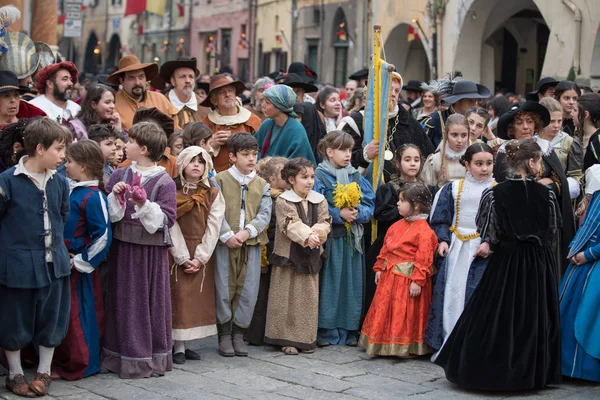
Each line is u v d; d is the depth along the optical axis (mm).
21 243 6957
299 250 8633
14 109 8469
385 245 8773
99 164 7637
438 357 7852
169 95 10883
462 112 11211
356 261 9164
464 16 25062
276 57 42250
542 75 21281
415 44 31812
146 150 7801
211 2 50781
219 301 8453
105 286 8266
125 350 7652
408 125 9945
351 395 7344
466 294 8367
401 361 8547
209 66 51125
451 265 8492
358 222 9133
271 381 7684
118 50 64750
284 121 9742
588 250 7961
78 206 7516
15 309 6977
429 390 7586
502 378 7426
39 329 7129
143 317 7680
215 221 8219
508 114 9188
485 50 26219
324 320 9016
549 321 7734
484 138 10727
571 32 20094
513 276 7605
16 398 6949
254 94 13070
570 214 8922
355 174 9305
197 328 8242
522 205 7688
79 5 29641
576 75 19781
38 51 11695
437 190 9250
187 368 8047
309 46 38375
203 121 10445
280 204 8656
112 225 7750
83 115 9375
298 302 8688
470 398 7410
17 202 6977
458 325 7754
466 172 8836
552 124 9164
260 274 8883
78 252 7527
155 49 58219
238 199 8562
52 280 7090
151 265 7727
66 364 7570
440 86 12031
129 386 7402
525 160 7766
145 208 7566
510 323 7508
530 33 28109
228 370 8016
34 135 6953
